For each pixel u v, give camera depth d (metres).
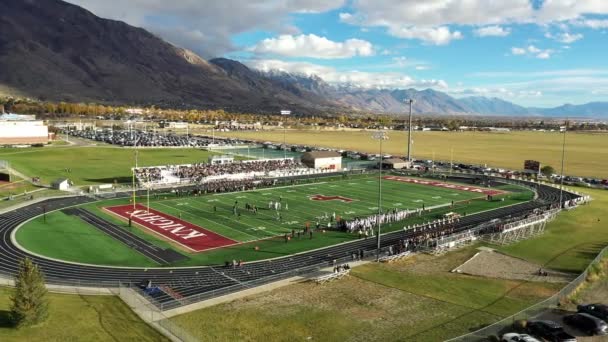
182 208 91.12
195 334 39.00
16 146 195.00
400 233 75.69
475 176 141.75
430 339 38.53
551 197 109.00
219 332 39.53
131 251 64.06
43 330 37.31
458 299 47.59
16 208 89.19
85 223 78.62
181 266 58.44
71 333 37.25
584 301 47.66
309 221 82.38
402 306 45.69
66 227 75.75
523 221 78.44
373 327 40.94
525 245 67.88
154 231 74.25
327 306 45.53
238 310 44.41
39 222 78.69
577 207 96.25
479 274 55.59
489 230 75.56
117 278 53.62
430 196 108.62
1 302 42.75
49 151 179.75
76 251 63.56
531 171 150.38
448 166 164.75
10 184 111.94
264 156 191.25
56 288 49.25
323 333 39.72
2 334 36.00
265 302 46.50
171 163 157.88
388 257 61.09
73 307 42.72
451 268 57.75
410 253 63.62
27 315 37.19
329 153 156.38
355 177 136.88
